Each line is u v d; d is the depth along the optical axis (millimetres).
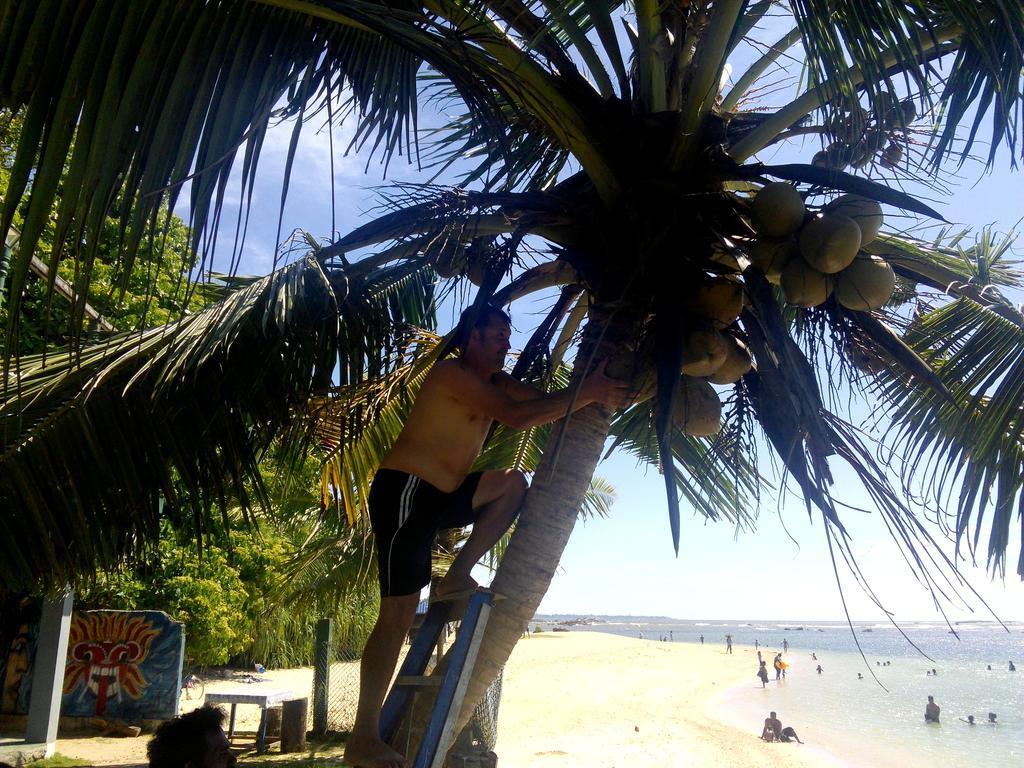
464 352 3875
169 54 3141
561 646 67562
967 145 3863
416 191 4012
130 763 11055
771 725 24797
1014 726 32031
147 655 13750
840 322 4223
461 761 3721
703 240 3770
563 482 3727
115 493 4562
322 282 4957
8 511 4359
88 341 4965
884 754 25234
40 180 2988
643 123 3938
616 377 3613
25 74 3057
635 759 17969
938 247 5422
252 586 20141
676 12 4453
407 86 4086
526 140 5430
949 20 4105
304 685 24406
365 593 14977
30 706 11016
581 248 4070
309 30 3547
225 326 4375
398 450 3541
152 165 3064
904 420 5457
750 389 4180
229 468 4801
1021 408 5070
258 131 3273
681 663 59031
